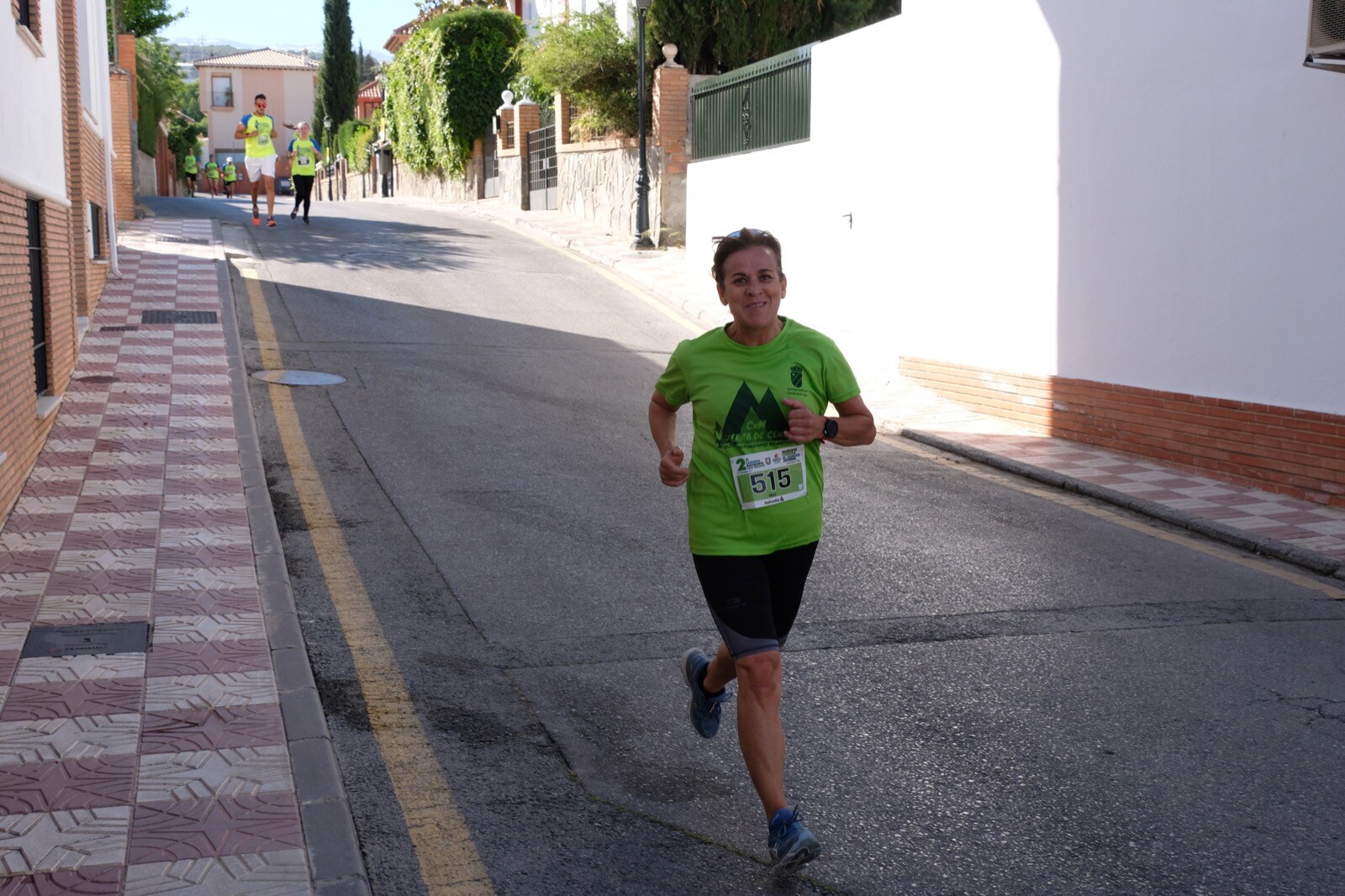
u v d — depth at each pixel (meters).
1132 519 8.67
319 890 3.49
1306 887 3.76
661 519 7.93
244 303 15.38
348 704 4.93
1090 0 10.69
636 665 5.46
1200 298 9.78
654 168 22.52
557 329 15.45
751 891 3.67
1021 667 5.61
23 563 6.30
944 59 12.91
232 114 89.50
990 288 12.27
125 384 10.77
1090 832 4.08
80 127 13.00
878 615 6.27
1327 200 8.70
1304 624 6.37
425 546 7.12
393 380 11.97
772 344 3.88
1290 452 9.06
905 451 10.85
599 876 3.72
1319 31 8.02
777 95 17.34
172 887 3.46
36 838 3.70
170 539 6.79
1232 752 4.73
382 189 48.72
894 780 4.44
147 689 4.82
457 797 4.19
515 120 31.55
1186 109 9.80
